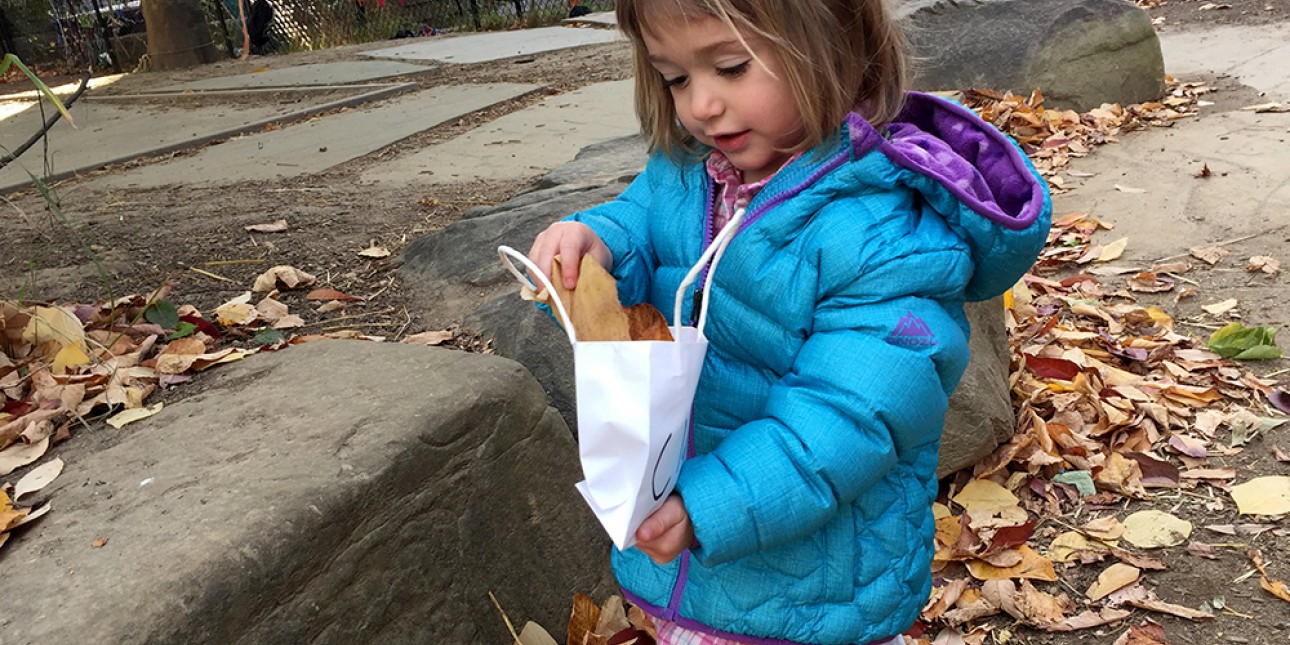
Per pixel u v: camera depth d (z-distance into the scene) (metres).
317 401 1.94
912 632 2.25
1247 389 3.08
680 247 1.56
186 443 1.85
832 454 1.24
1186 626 2.19
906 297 1.30
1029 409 2.91
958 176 1.36
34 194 5.05
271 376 2.13
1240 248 3.97
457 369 2.02
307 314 3.01
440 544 1.82
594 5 13.22
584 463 1.16
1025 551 2.42
